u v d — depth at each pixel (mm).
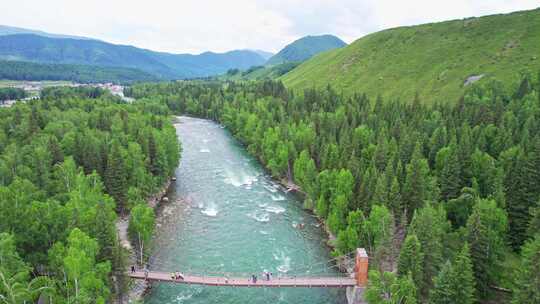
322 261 73938
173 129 138250
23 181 68062
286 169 116188
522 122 108938
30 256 54094
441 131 100375
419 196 75125
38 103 153375
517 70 160500
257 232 85312
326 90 192125
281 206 99750
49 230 58000
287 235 84188
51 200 63156
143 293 62781
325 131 124438
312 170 98938
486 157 83188
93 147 94250
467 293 48656
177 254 74938
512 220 70500
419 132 107000
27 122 110625
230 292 64688
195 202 100688
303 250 78062
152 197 99625
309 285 61281
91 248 52312
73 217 59469
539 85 138000
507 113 111062
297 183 110250
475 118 116812
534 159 71000
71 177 77500
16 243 53562
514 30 192375
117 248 57812
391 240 64812
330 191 87500
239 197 105062
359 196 78125
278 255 75812
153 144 104562
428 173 87562
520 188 71312
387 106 145250
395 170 88875
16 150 88438
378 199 72812
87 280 47688
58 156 89625
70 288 48375
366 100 166125
